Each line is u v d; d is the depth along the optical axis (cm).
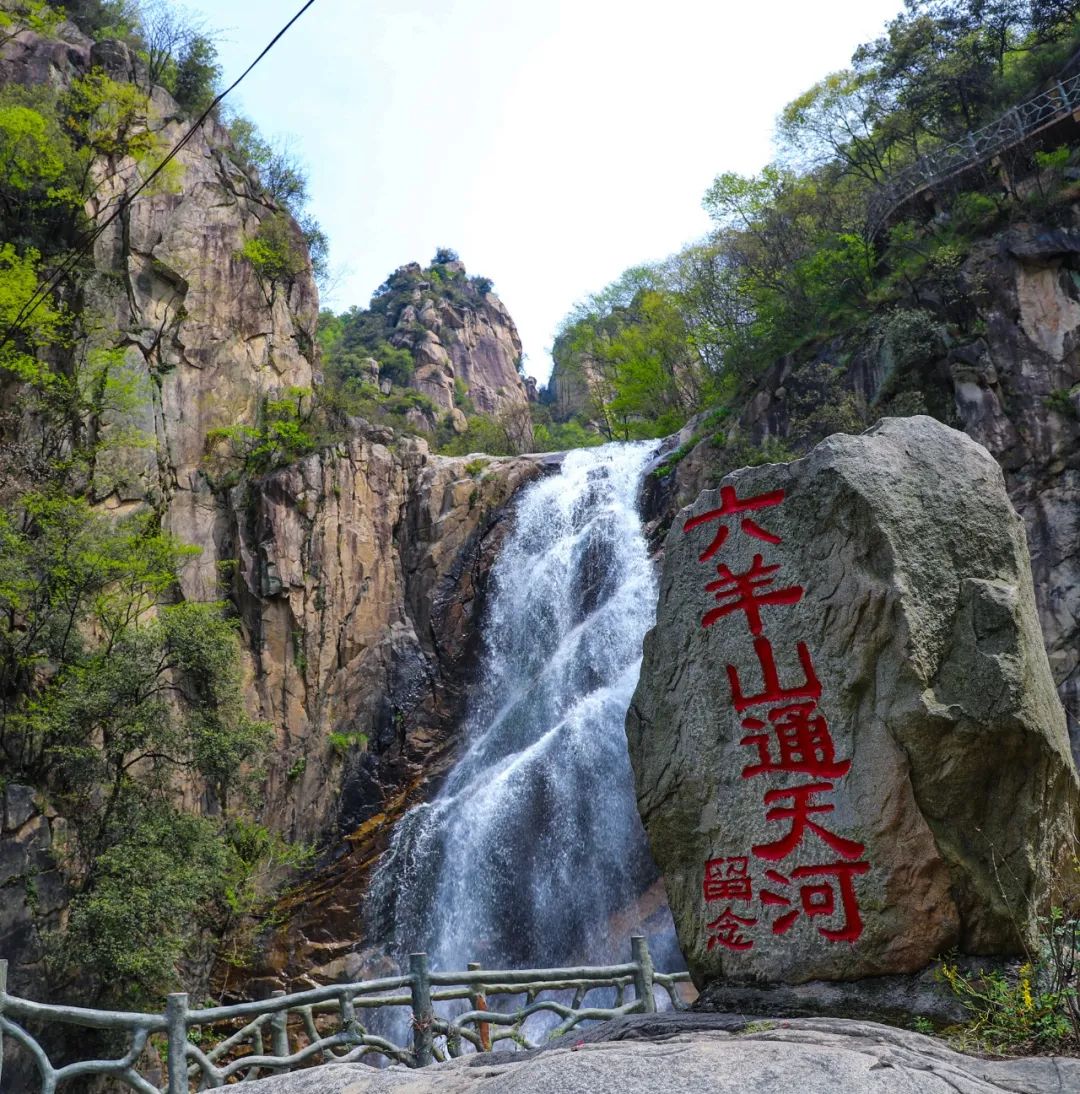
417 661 2788
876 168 3566
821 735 598
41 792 1938
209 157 2956
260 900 2227
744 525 657
